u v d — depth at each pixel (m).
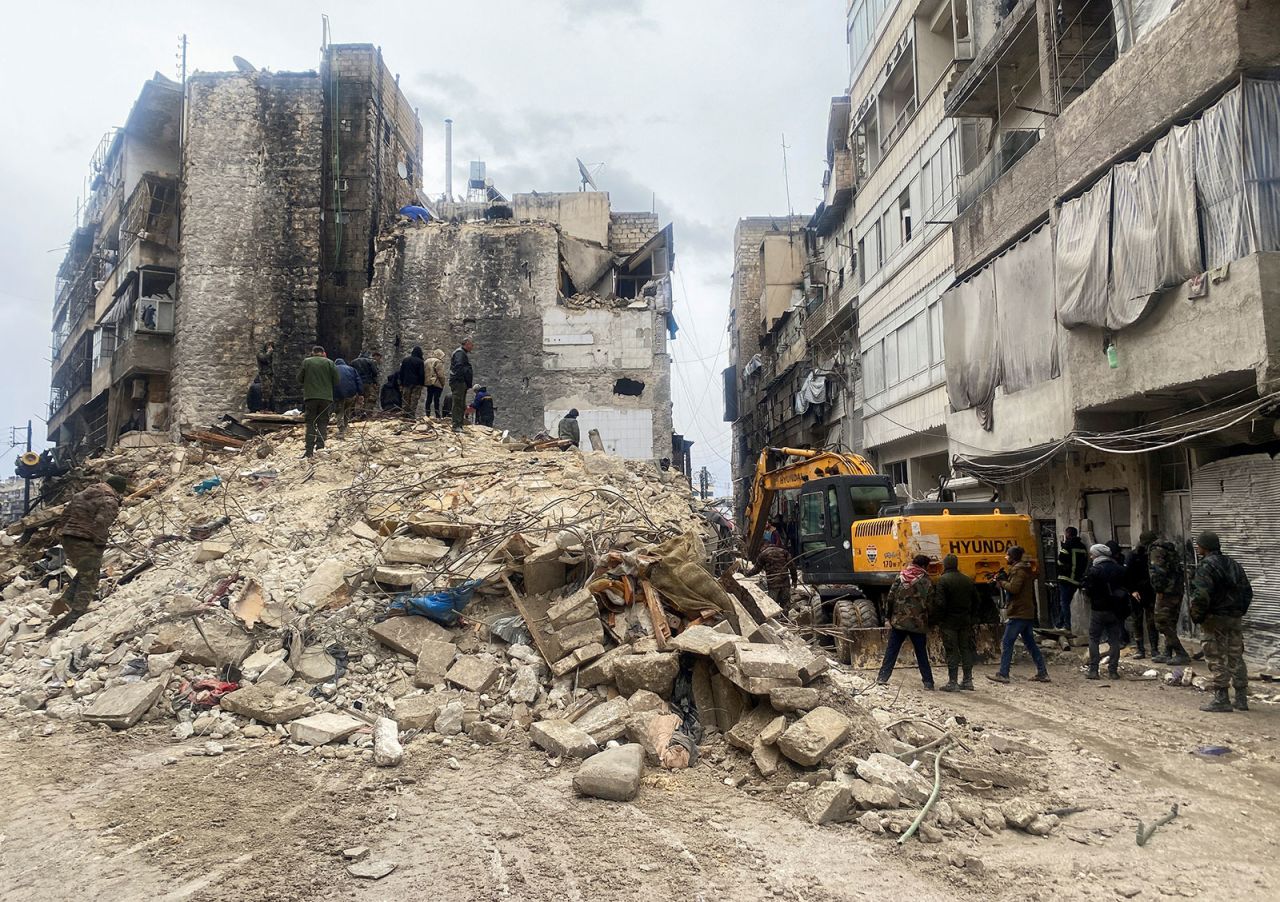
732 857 4.53
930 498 21.28
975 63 15.91
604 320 24.84
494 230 25.38
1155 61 10.45
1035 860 4.61
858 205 26.52
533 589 8.30
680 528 11.62
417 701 7.00
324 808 5.14
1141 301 10.49
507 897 4.00
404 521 10.66
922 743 6.54
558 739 6.21
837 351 28.67
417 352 19.88
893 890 4.19
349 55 28.36
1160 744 7.09
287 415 19.86
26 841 4.60
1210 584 8.27
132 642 8.04
